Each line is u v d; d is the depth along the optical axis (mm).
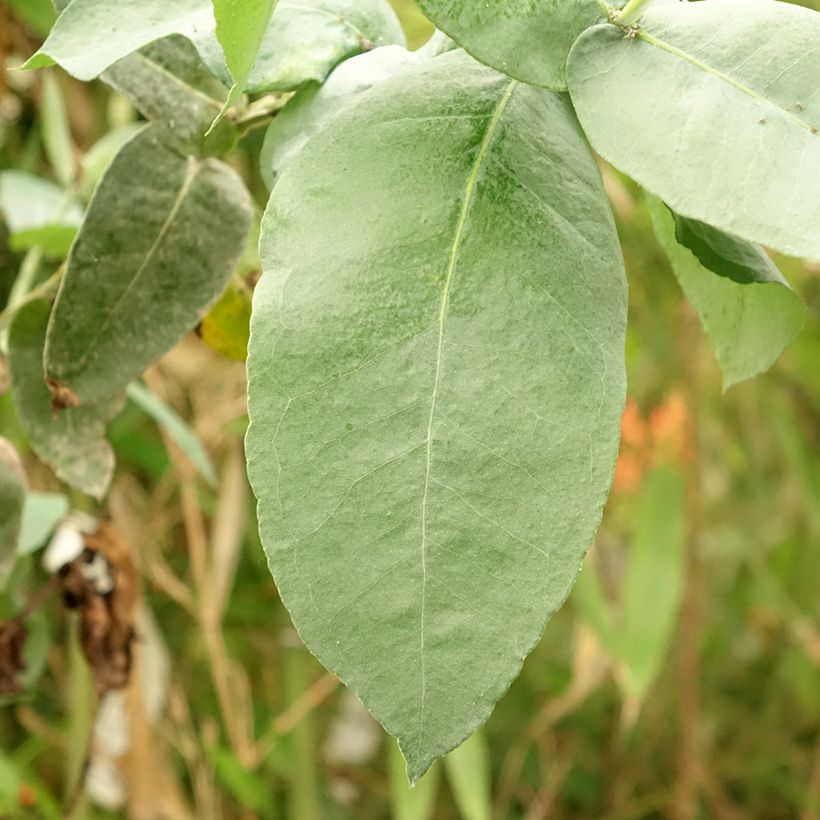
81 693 553
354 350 226
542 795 880
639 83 231
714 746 1017
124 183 285
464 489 223
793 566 984
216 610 637
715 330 296
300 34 257
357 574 221
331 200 233
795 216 221
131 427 617
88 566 376
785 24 233
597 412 226
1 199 516
